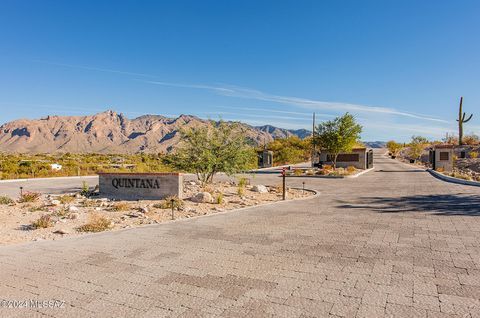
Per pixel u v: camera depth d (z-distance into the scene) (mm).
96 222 9875
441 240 7457
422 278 5293
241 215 11305
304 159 65688
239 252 6945
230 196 16609
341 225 9273
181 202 13828
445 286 4969
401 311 4250
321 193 17469
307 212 11594
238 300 4688
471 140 68688
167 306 4566
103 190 17547
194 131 19328
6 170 35781
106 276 5754
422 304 4426
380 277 5383
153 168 34312
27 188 21688
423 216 10281
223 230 9055
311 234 8320
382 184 21766
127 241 8078
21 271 6109
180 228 9422
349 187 20344
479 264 5855
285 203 13984
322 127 37594
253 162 21000
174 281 5441
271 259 6430
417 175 29953
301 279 5391
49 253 7203
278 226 9367
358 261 6184
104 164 50844
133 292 5055
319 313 4250
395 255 6469
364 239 7691
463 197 14359
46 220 10031
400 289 4906
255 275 5617
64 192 19203
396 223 9352
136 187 16797
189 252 7031
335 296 4730
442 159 35156
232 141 19453
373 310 4293
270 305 4508
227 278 5516
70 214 11297
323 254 6652
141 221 10648
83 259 6723
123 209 12922
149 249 7332
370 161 43438
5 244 8094
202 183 19938
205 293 4949
